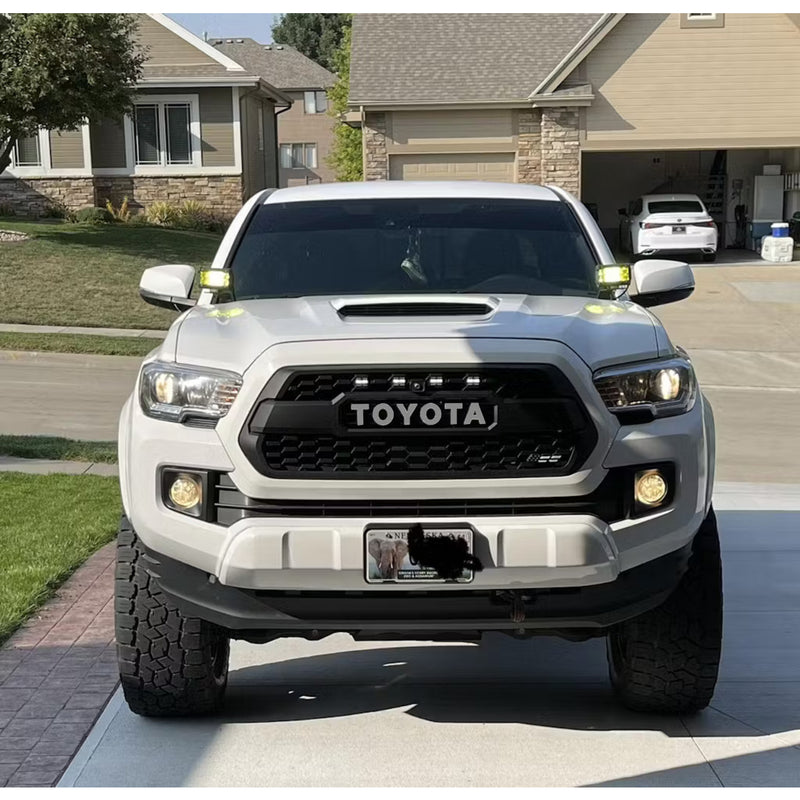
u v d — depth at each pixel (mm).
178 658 3916
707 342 17719
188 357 3658
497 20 28016
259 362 3471
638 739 4004
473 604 3525
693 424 3662
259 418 3432
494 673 4762
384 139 25938
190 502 3541
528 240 4836
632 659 3996
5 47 23188
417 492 3424
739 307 20531
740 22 25328
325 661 4910
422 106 25484
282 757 3850
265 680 4656
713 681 3990
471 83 25969
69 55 22922
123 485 3814
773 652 4961
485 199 5121
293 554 3426
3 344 16656
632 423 3562
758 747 3924
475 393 3410
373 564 3426
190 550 3537
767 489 8680
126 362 16125
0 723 4078
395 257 4742
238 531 3453
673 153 31438
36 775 3678
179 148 29922
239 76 29359
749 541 6941
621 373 3566
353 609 3521
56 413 12070
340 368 3412
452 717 4234
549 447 3461
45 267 22672
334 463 3441
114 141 29734
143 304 20453
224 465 3473
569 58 25109
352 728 4113
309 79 61531
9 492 7812
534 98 25219
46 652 4777
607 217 32031
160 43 29625
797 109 25609
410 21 27859
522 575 3449
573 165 25859
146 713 4121
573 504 3490
